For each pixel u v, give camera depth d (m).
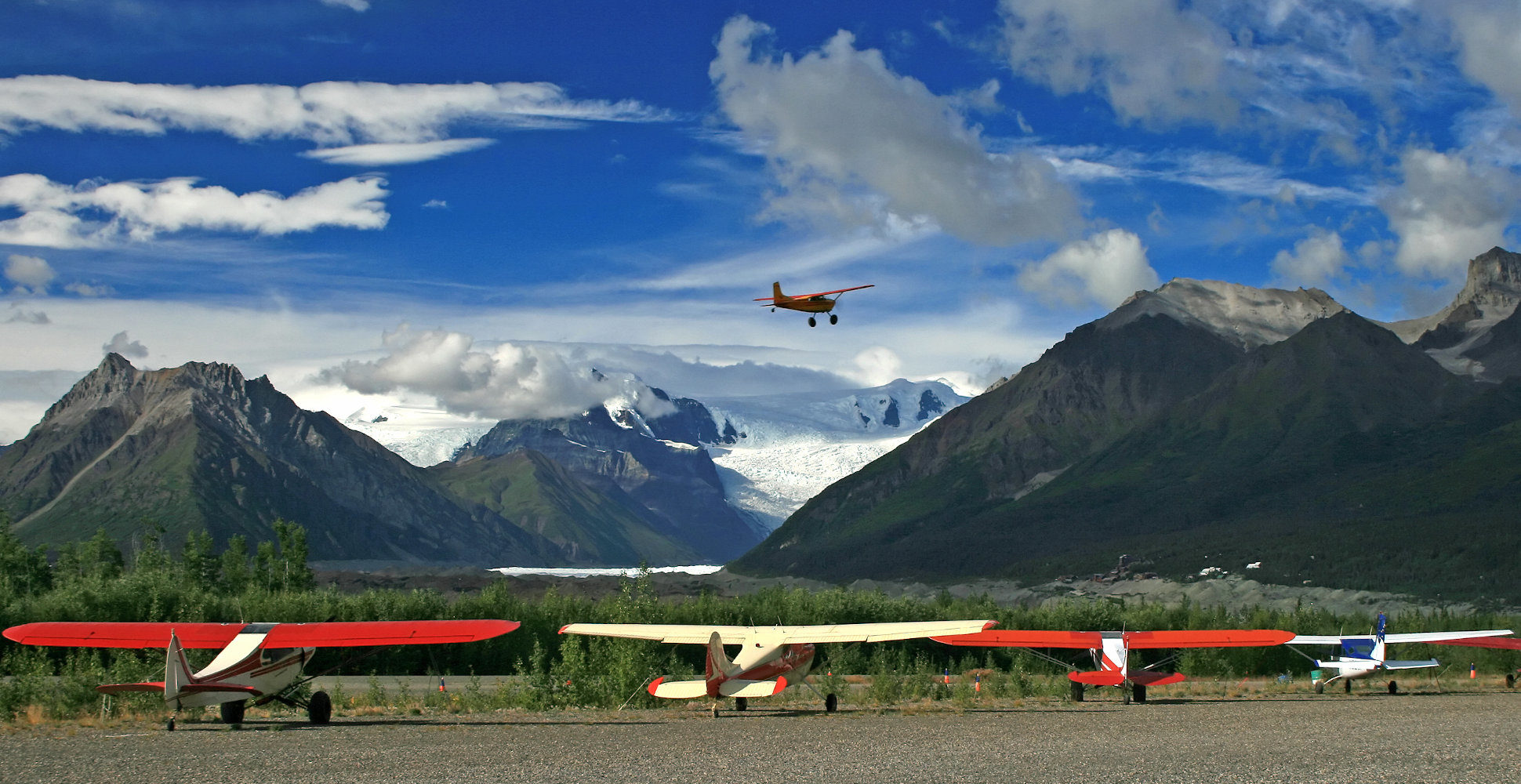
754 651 38.69
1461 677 64.19
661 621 71.62
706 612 73.88
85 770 24.94
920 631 39.81
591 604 73.44
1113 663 44.00
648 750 28.84
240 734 30.72
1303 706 43.53
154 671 36.19
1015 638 44.50
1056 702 44.94
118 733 30.70
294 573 134.12
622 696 40.56
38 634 31.42
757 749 29.17
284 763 25.98
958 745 30.14
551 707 40.09
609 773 25.25
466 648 63.88
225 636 32.28
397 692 46.28
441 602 74.81
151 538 132.50
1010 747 29.72
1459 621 93.56
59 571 117.81
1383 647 51.81
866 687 49.91
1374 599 190.62
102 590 65.38
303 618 68.56
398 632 32.28
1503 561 199.75
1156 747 29.81
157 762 25.95
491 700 41.03
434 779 24.30
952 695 46.66
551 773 25.20
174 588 68.69
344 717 35.88
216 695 30.28
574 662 41.44
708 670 35.97
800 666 40.28
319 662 59.81
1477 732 33.94
